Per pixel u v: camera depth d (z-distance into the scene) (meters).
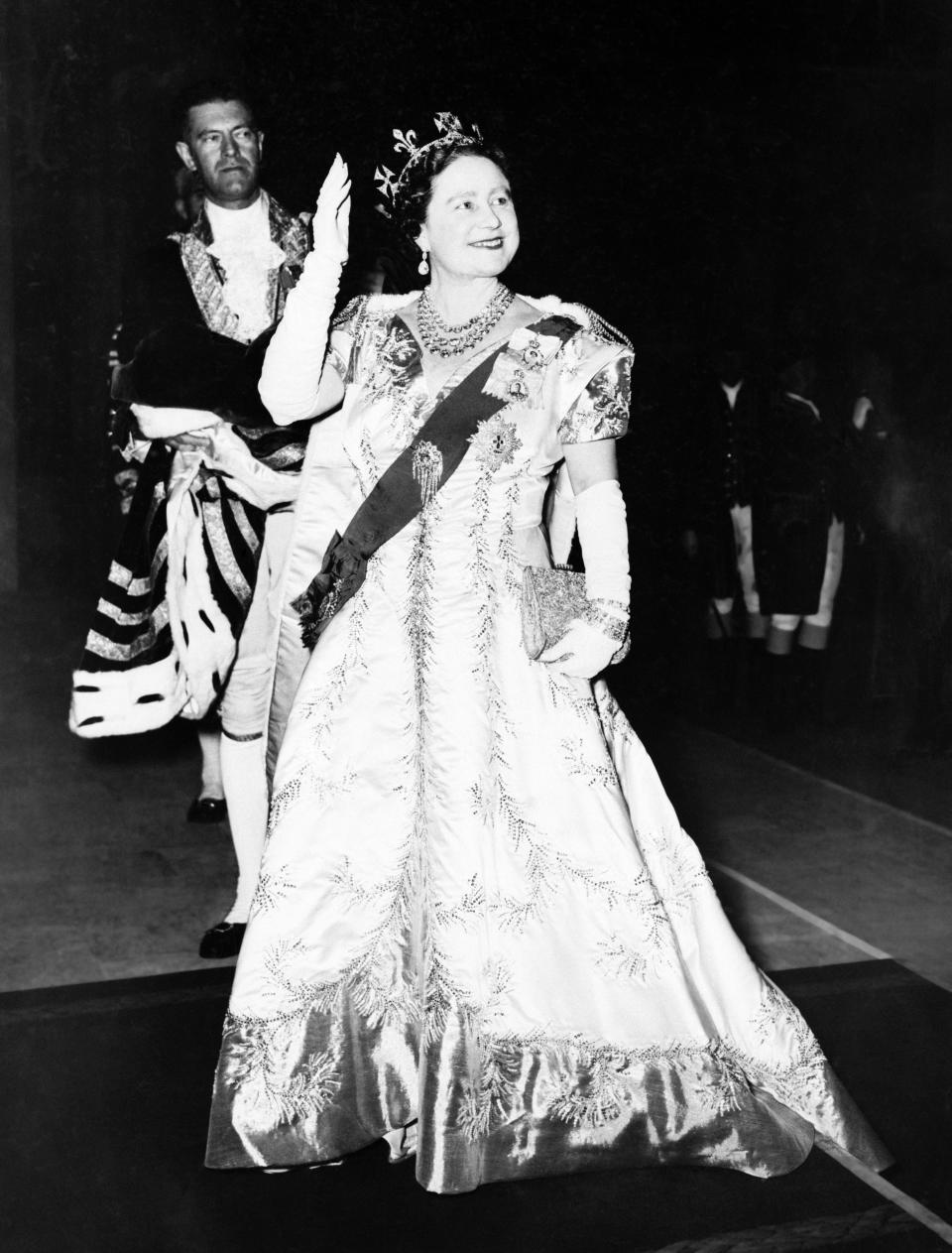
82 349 9.16
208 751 5.35
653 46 6.59
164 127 8.38
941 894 4.64
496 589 2.94
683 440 6.90
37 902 4.55
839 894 4.63
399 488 2.93
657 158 6.73
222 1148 2.91
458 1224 2.81
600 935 2.92
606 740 3.06
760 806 5.56
